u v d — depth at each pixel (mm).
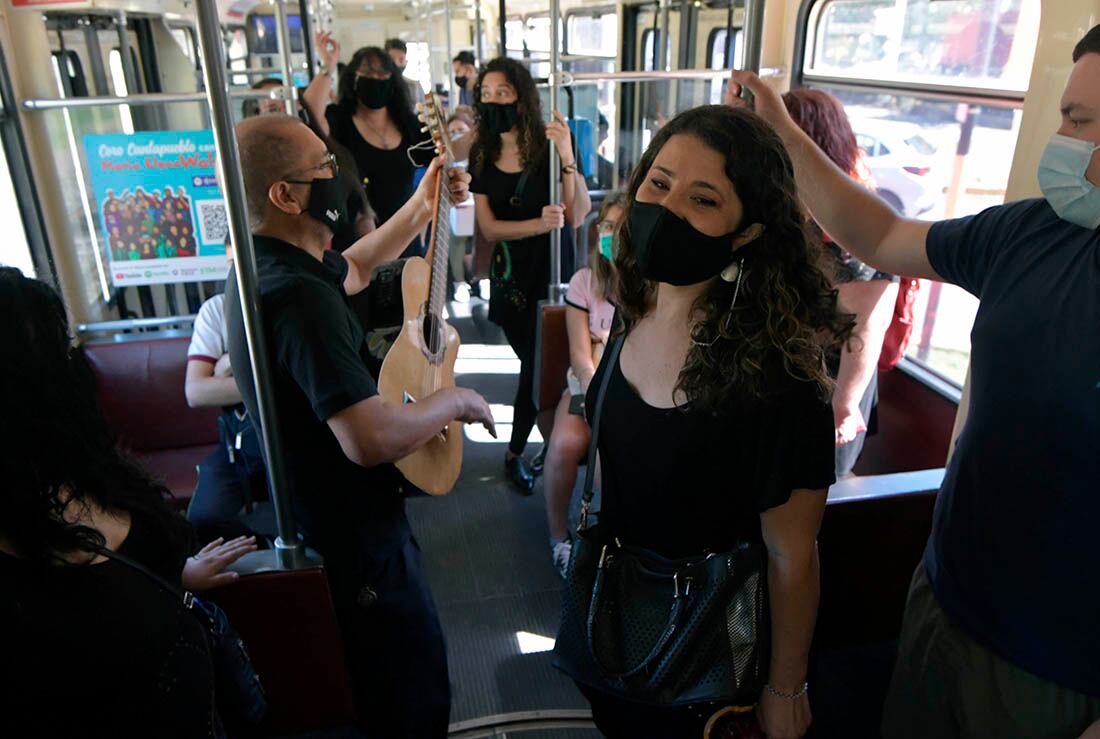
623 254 1211
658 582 1194
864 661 2115
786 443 1069
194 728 959
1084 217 1055
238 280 1354
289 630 1594
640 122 4867
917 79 2740
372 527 1673
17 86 3012
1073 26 1535
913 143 4117
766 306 1054
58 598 822
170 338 3162
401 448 1541
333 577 1674
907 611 1458
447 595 2744
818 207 1515
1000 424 1152
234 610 1554
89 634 834
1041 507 1108
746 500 1138
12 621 783
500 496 3385
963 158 3799
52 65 3076
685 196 1045
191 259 3340
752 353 1043
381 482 1690
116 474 958
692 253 1054
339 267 1625
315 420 1541
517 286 3418
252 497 2002
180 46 3908
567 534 2871
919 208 4184
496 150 3365
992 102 2420
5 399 798
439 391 1703
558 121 2971
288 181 1446
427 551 2998
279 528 1555
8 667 781
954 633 1302
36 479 808
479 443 3863
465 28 10031
